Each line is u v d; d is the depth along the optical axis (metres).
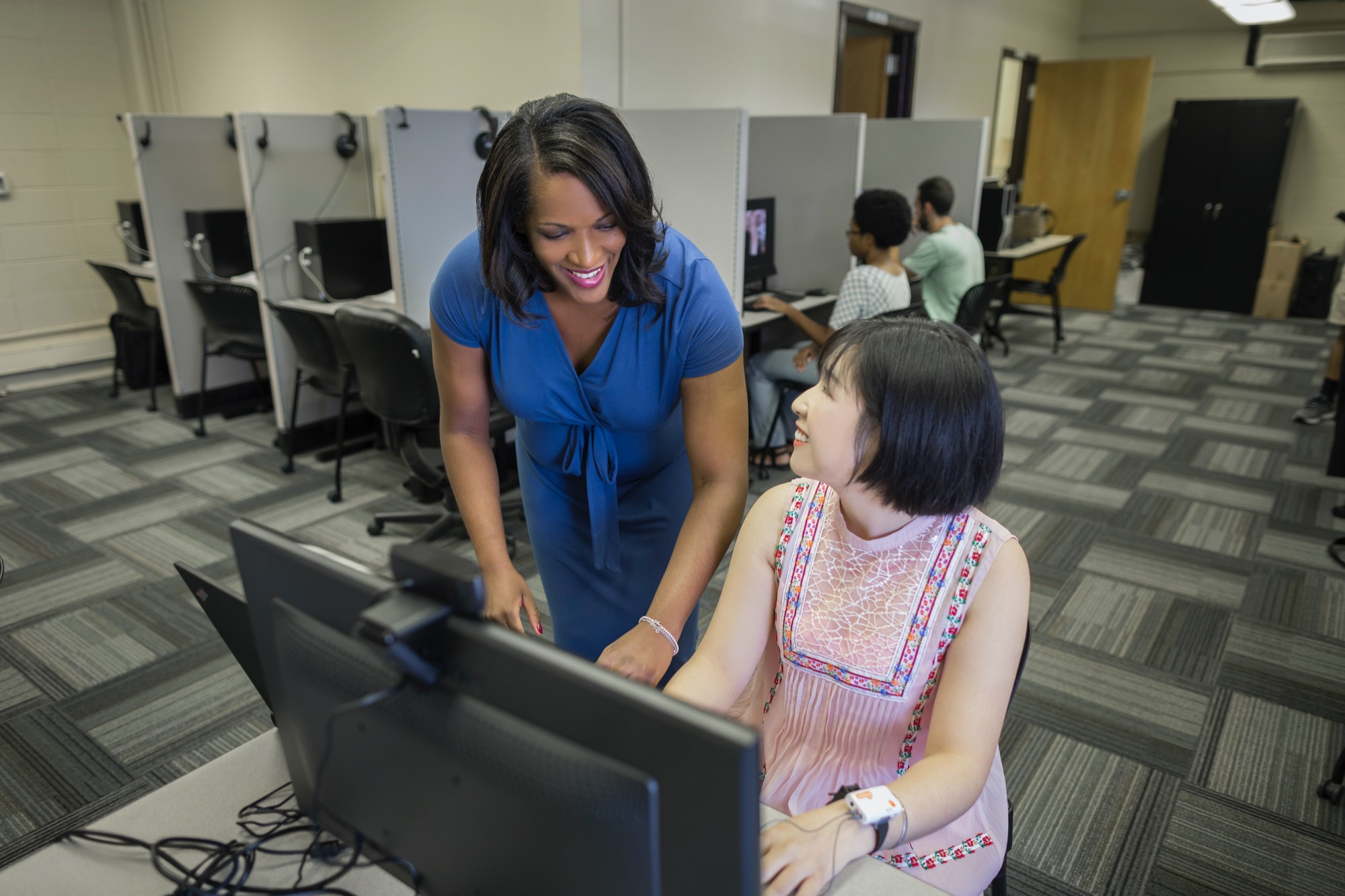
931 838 0.93
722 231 2.83
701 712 0.45
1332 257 6.50
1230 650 2.29
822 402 0.81
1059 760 1.87
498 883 0.55
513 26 3.33
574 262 0.95
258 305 3.52
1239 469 3.57
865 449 0.80
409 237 2.94
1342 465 2.60
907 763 0.94
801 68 4.37
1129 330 6.28
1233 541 2.92
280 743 0.89
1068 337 6.06
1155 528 3.02
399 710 0.56
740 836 0.46
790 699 0.99
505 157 0.93
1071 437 3.96
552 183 0.90
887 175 4.59
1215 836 1.66
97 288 4.93
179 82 4.74
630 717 0.47
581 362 1.20
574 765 0.48
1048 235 6.59
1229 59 7.08
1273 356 5.49
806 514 0.97
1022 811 1.73
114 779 1.80
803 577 0.96
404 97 3.76
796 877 0.69
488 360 1.24
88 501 3.17
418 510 3.09
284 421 3.64
